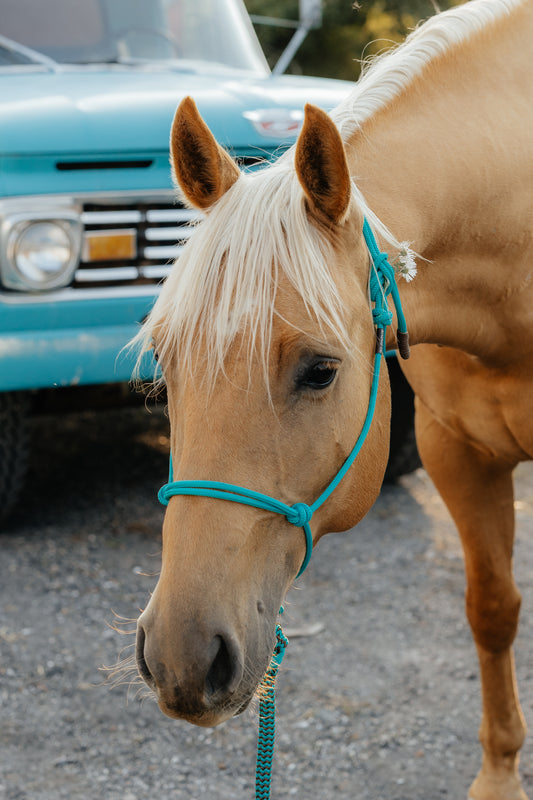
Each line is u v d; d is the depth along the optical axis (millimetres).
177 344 1211
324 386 1212
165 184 2918
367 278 1314
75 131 2789
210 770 2094
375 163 1471
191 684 1122
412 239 1465
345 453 1289
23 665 2484
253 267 1183
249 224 1205
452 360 1782
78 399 3201
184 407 1204
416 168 1489
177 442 1244
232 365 1169
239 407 1168
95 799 1973
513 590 1955
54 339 2781
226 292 1180
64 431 4418
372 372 1349
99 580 2984
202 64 3793
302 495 1245
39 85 3164
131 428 4473
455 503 1968
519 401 1719
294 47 3994
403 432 3572
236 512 1175
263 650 1206
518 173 1583
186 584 1143
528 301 1641
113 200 2861
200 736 2230
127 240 2889
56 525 3371
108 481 3797
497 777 1989
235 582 1174
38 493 3662
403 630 2736
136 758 2131
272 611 1234
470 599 1989
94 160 2822
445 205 1506
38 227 2766
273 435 1188
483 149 1553
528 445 1766
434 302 1575
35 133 2742
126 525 3389
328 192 1224
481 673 2012
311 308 1185
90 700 2354
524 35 1703
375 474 1396
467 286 1598
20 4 3645
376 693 2402
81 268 2859
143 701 2355
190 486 1173
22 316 2760
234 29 4027
